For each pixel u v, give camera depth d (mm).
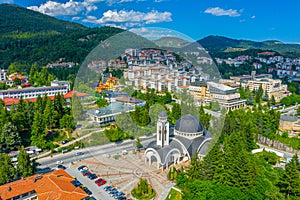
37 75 181750
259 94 162375
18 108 89938
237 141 74062
